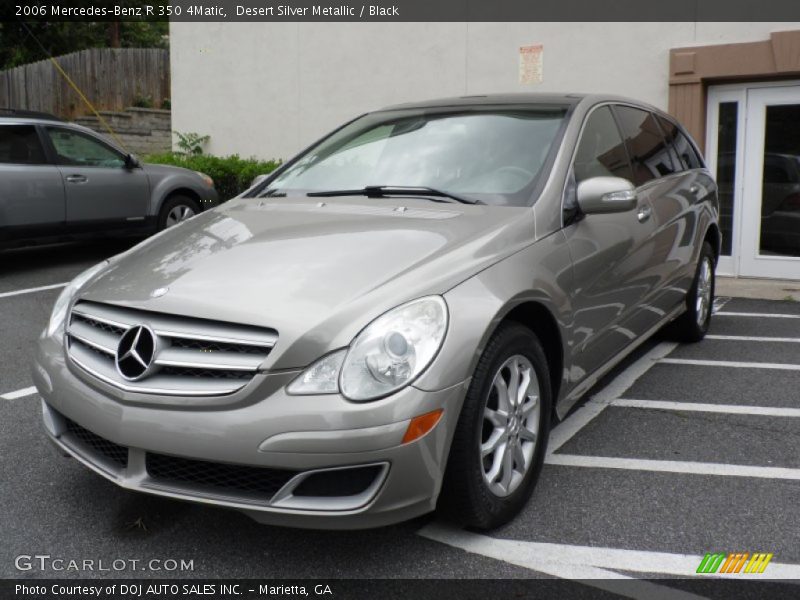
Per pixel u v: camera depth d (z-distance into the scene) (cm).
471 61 957
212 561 276
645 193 436
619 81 861
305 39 1091
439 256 287
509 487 291
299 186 401
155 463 263
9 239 799
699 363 515
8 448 373
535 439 305
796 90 790
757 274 836
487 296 276
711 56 798
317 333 249
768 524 295
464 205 341
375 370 245
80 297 300
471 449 265
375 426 240
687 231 495
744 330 612
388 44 1019
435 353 253
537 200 335
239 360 251
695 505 311
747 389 460
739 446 372
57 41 2402
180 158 1177
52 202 825
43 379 298
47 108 1869
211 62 1185
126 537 293
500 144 376
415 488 249
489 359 271
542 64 905
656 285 445
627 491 324
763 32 782
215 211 383
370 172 390
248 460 243
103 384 269
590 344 356
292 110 1119
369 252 291
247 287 271
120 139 1802
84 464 282
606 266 364
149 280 290
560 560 272
